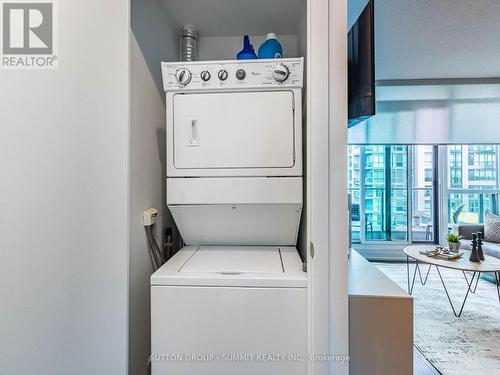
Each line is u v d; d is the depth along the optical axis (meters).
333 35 0.95
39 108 0.91
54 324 0.93
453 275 4.01
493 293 3.31
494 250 3.49
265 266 1.13
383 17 2.16
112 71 1.01
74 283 0.95
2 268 0.90
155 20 1.36
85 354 0.97
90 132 0.97
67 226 0.94
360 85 1.21
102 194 0.99
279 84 1.18
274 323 1.00
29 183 0.91
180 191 1.22
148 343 1.22
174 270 1.08
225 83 1.19
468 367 1.98
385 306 1.07
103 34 0.99
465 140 3.74
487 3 2.00
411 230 5.05
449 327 2.53
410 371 1.06
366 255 5.01
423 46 2.69
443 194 4.99
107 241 0.99
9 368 0.91
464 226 4.26
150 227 1.29
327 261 0.96
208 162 1.21
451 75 3.50
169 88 1.20
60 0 0.93
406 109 3.76
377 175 5.09
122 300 1.00
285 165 1.20
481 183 4.98
